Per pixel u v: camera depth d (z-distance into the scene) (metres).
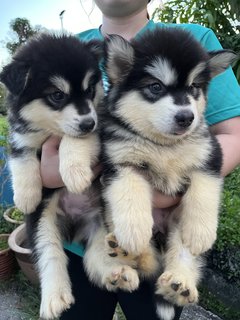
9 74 0.44
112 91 0.40
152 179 0.39
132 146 0.38
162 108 0.37
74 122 0.40
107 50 0.40
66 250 0.45
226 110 0.41
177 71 0.38
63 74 0.42
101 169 0.40
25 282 0.79
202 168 0.39
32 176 0.43
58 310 0.40
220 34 1.02
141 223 0.34
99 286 0.42
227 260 0.65
